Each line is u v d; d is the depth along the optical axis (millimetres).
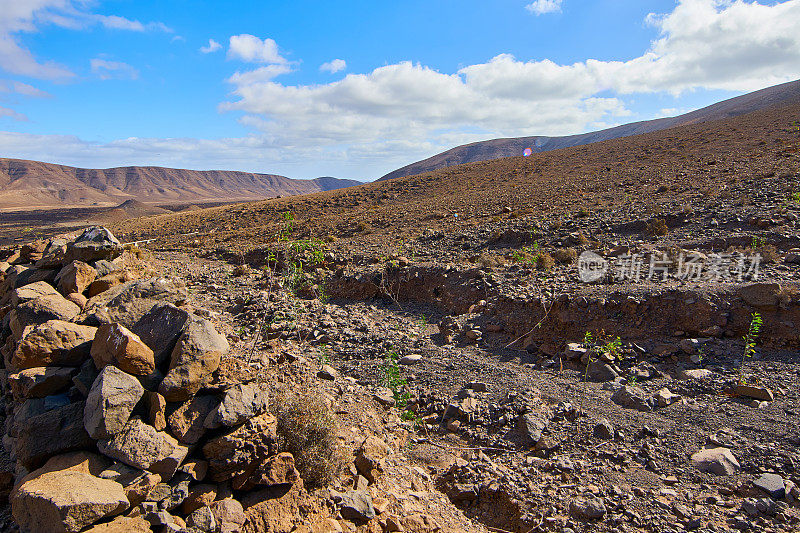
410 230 24312
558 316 9516
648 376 7547
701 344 8008
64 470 3332
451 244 19125
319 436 4562
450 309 12227
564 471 5480
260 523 3740
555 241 16547
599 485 5188
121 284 7012
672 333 8492
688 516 4547
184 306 9102
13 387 4102
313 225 31484
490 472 5551
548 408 6824
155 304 5047
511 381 7848
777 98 138375
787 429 5648
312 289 14078
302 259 17234
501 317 10406
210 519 3461
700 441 5750
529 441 6148
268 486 3961
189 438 3809
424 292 13570
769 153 27844
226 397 3982
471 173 51031
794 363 7113
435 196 40250
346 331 10305
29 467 3504
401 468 5582
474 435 6453
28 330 4375
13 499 3104
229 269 18016
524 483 5289
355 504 4238
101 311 5031
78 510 2895
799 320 7684
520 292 11055
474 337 9852
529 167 47125
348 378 7926
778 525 4324
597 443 5969
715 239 13148
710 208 16562
